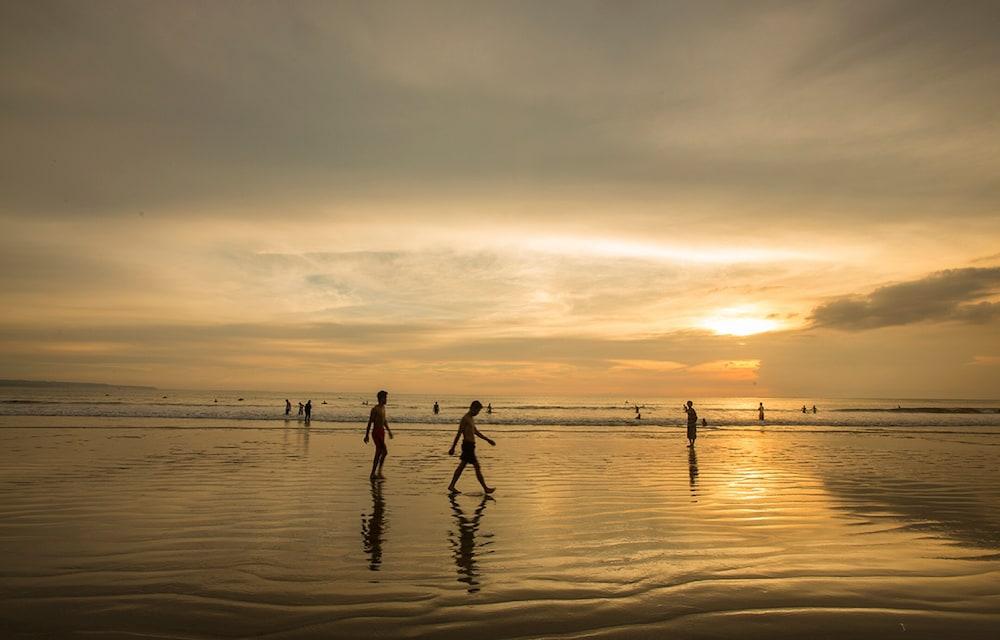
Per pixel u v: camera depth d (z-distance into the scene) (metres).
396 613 4.26
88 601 4.44
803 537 6.75
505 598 4.61
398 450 17.05
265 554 5.84
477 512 8.12
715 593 4.77
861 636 3.92
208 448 16.48
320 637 3.81
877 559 5.82
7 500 8.53
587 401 165.12
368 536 6.66
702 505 8.74
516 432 26.91
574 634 3.90
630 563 5.63
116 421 29.12
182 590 4.71
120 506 8.17
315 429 25.72
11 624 3.97
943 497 9.52
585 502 8.95
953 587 4.95
